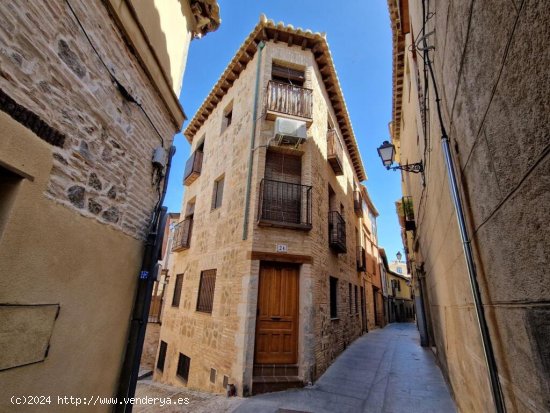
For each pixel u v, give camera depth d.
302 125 7.10
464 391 3.31
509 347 1.46
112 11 2.46
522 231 1.17
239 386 5.17
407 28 6.54
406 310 32.53
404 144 10.34
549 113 0.85
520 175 1.12
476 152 1.66
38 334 1.80
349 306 10.63
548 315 0.98
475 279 1.89
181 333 8.17
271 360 5.71
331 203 9.80
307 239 6.66
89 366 2.33
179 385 7.34
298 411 4.37
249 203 6.69
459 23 1.71
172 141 3.96
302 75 8.57
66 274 2.06
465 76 1.71
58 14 1.95
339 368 7.04
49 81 1.89
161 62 3.42
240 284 6.03
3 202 1.63
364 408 4.55
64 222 2.04
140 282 3.11
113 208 2.66
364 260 15.17
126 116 2.83
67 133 2.07
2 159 1.53
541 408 1.11
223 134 9.30
